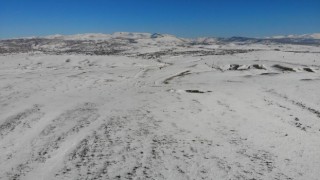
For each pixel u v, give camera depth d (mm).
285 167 17844
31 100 35781
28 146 21047
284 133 23875
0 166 18141
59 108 30922
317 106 33531
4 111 30016
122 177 16297
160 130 23531
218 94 37312
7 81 54250
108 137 22078
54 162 18469
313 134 24109
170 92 38688
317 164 18359
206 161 18297
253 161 18516
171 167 17453
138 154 19203
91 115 27812
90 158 18766
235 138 22375
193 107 30297
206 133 23219
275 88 43969
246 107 31422
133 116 27203
